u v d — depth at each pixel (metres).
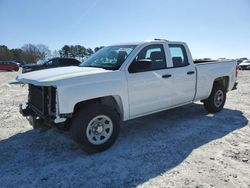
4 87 13.96
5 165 4.08
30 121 4.90
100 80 4.45
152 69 5.29
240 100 8.93
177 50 5.94
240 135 5.25
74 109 4.39
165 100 5.55
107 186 3.45
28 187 3.45
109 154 4.44
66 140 5.12
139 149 4.62
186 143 4.87
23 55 83.75
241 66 31.75
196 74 6.18
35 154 4.49
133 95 4.93
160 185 3.44
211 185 3.41
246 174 3.68
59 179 3.64
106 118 4.52
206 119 6.45
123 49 5.30
